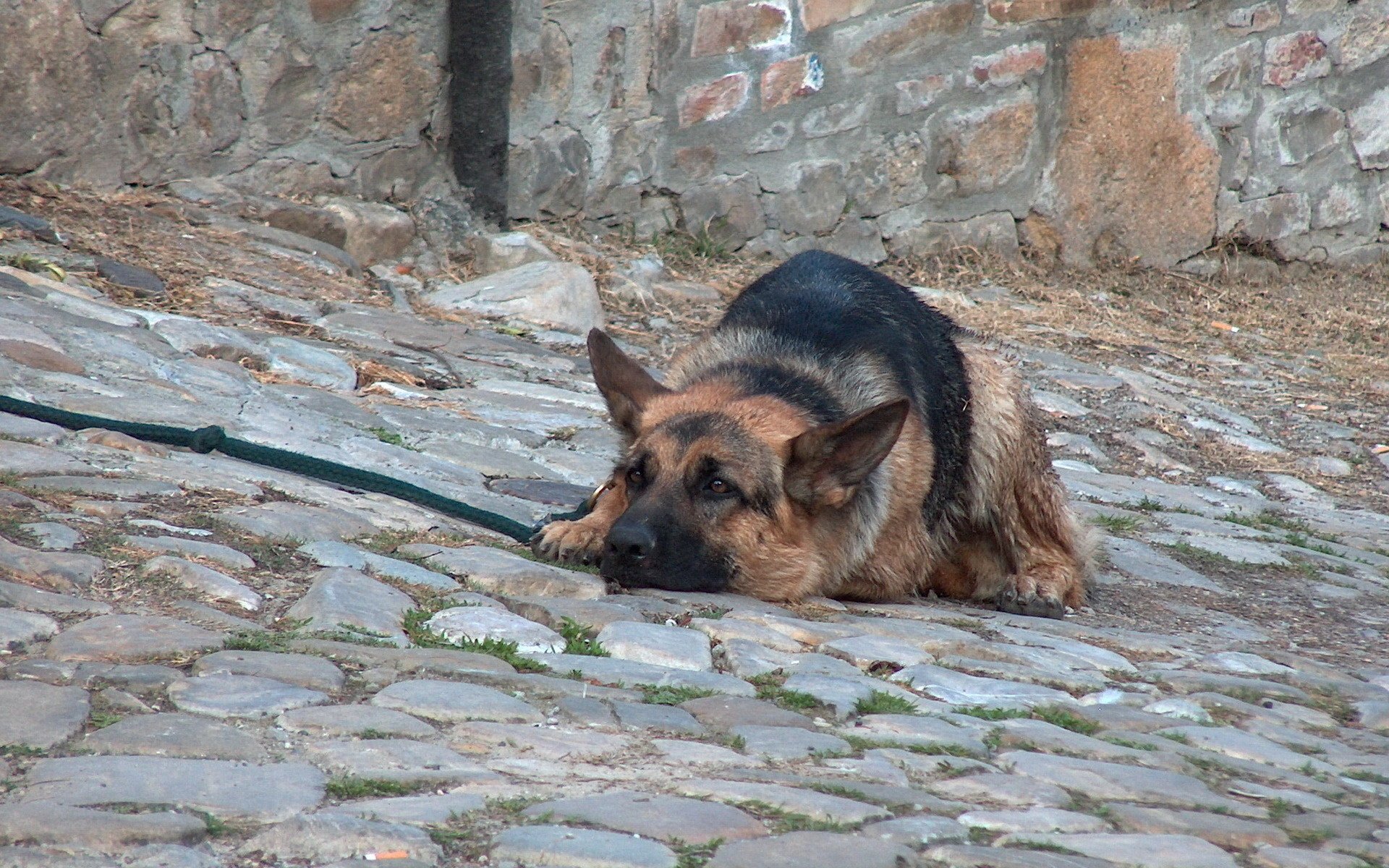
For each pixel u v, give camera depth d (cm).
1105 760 587
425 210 1914
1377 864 483
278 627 637
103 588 649
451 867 416
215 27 1717
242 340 1282
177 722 505
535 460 1136
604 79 2038
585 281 1775
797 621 786
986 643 783
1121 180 2442
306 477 923
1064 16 2319
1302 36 2502
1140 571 1136
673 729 564
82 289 1334
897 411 844
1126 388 1805
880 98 2239
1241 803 548
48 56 1606
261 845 419
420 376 1354
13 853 397
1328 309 2438
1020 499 1056
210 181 1759
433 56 1891
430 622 675
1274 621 1023
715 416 866
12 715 494
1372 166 2641
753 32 2120
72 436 871
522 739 529
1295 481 1573
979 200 2364
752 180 2188
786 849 438
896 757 554
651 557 813
